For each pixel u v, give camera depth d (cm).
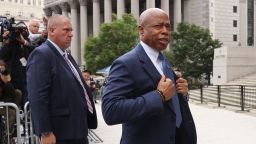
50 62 462
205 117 1587
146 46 352
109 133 1241
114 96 327
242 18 4900
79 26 7675
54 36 479
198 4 6656
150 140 338
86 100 493
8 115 700
